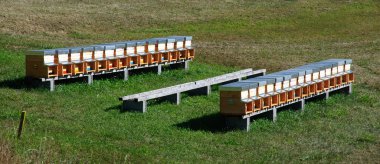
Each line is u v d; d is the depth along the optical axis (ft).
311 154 59.11
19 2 142.10
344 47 126.82
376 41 134.31
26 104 68.33
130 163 51.44
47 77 74.43
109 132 61.11
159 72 89.76
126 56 83.82
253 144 61.67
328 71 81.66
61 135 57.93
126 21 139.03
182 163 53.47
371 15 163.12
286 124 69.67
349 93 86.22
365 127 70.49
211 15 150.82
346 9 165.58
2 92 71.82
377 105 81.41
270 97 68.90
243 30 141.38
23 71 83.76
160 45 89.56
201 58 107.34
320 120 72.43
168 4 157.58
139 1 157.99
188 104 75.66
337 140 64.59
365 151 61.05
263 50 119.65
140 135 61.52
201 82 79.82
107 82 81.46
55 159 49.67
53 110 67.41
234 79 86.63
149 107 72.18
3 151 47.47
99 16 139.44
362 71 102.83
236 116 65.51
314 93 77.82
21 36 111.55
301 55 116.57
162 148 57.88
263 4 164.66
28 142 53.42
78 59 78.07
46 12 134.62
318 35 140.67
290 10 160.04
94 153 53.26
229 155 57.67
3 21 119.34
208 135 63.77
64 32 123.34
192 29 138.82
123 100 69.36
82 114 67.10
